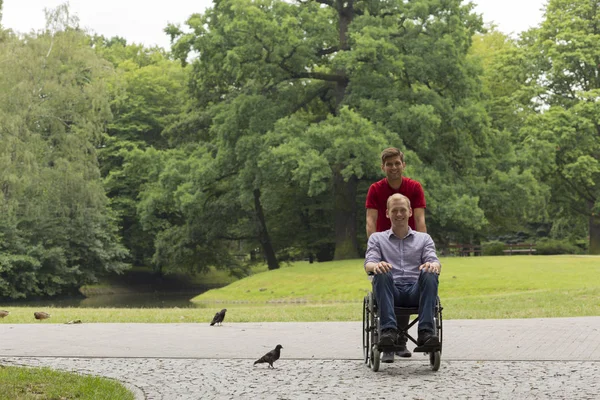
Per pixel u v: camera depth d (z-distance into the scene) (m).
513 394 7.30
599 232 61.12
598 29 61.75
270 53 48.34
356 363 9.55
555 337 11.98
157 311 21.45
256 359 10.04
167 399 7.33
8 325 15.84
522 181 50.09
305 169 43.12
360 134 44.06
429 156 50.00
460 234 56.94
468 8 49.69
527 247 60.34
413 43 48.44
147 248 73.88
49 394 7.19
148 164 55.81
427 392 7.46
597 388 7.56
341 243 50.25
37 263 54.44
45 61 52.38
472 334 12.62
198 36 48.84
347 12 51.12
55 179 52.03
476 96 52.50
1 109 49.62
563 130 55.66
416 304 8.93
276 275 43.78
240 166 51.81
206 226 57.47
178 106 76.56
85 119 53.38
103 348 11.38
